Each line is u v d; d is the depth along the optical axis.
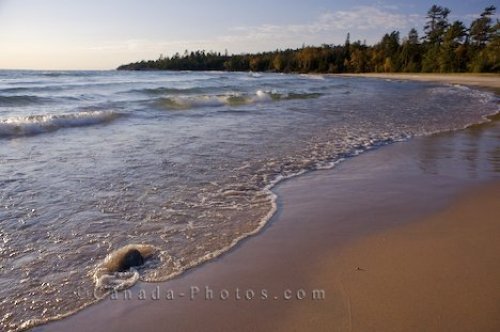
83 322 2.57
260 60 123.00
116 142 7.97
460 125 11.14
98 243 3.62
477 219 4.26
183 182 5.45
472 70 68.62
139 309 2.70
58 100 15.21
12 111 12.21
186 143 7.98
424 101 18.86
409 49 87.69
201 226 4.03
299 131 9.66
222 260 3.36
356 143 8.38
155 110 13.28
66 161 6.41
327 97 20.78
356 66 99.62
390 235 3.85
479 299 2.73
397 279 3.02
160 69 139.38
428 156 7.29
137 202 4.66
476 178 5.86
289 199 4.88
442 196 5.02
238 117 12.06
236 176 5.80
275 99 19.05
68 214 4.27
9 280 3.00
